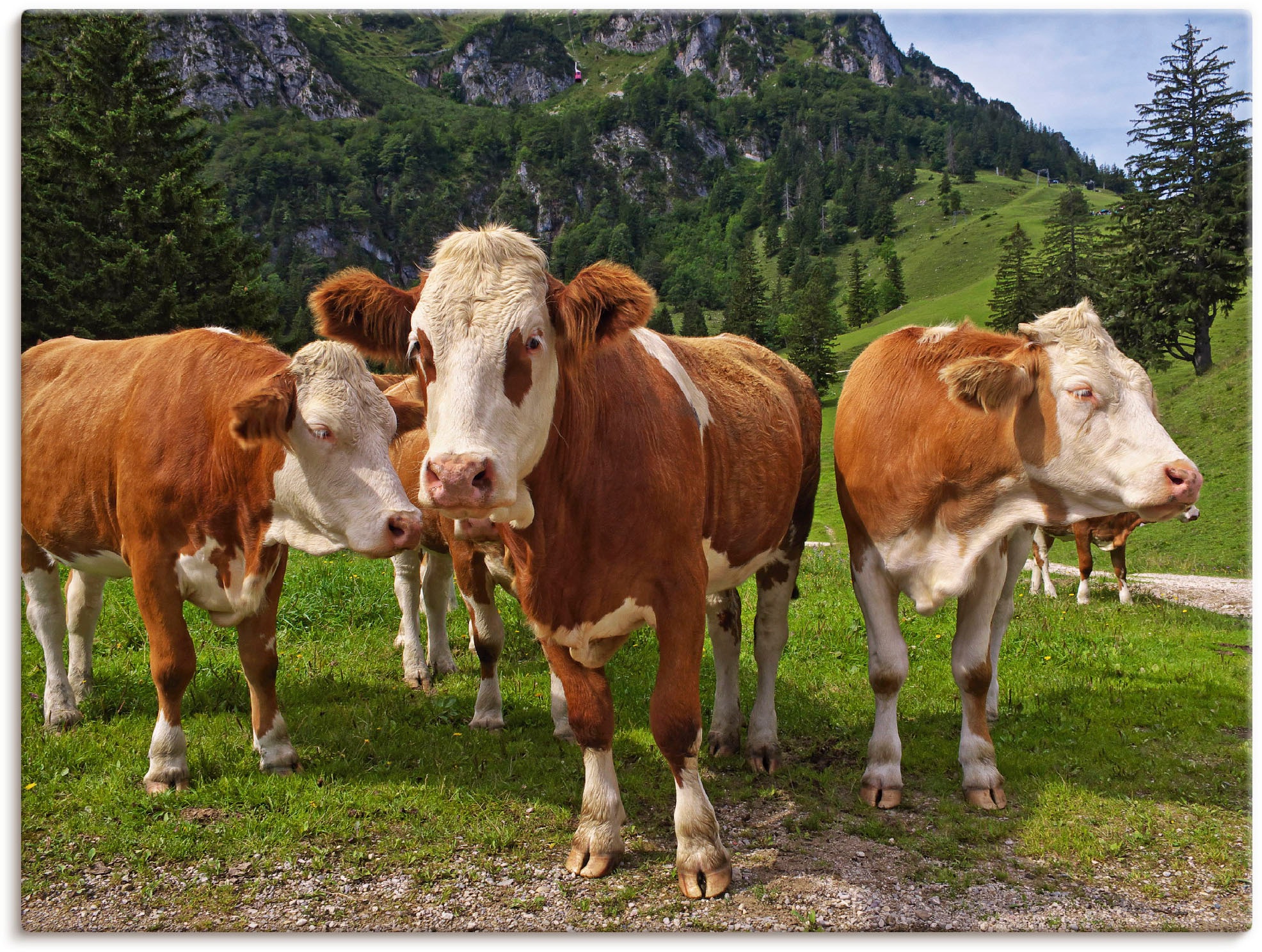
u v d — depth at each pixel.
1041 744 6.16
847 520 5.52
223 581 5.10
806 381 6.41
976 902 4.12
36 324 23.83
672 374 4.60
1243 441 32.97
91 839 4.48
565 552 4.00
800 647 8.38
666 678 4.14
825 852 4.58
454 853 4.46
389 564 10.99
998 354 5.11
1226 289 46.03
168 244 25.31
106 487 5.36
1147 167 50.94
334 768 5.35
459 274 3.48
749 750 5.70
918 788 5.43
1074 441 4.74
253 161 192.62
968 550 5.09
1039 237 144.88
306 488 4.86
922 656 8.21
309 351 4.94
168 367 5.27
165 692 5.05
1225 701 7.05
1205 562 23.05
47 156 26.31
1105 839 4.75
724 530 4.87
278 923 3.86
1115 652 8.71
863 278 155.88
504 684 7.08
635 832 4.69
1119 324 50.03
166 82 29.70
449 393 3.35
